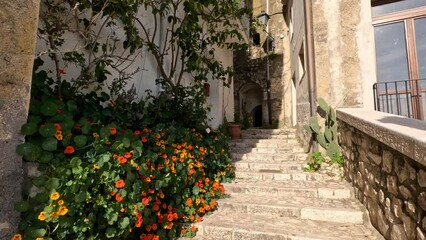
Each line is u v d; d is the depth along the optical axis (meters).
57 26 2.07
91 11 2.53
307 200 3.02
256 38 10.29
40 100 1.77
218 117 6.25
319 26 4.00
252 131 6.61
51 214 1.30
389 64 3.74
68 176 1.45
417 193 1.51
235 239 2.39
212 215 2.82
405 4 3.68
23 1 1.39
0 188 1.25
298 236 2.21
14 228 1.29
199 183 2.91
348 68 3.82
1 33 1.28
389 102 3.68
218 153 3.79
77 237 1.46
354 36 3.83
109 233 1.60
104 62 2.46
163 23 4.18
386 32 3.79
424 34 3.54
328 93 3.88
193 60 3.65
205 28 5.46
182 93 3.75
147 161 2.07
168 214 2.31
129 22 2.75
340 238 2.17
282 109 9.41
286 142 5.44
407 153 1.50
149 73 3.79
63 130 1.57
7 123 1.30
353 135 3.03
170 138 2.71
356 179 2.94
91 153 1.58
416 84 3.50
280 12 9.73
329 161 3.64
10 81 1.32
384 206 2.07
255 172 3.89
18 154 1.31
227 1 3.90
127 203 1.74
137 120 2.86
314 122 3.88
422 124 1.88
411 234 1.60
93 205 1.53
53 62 2.25
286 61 9.58
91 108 2.22
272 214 2.80
